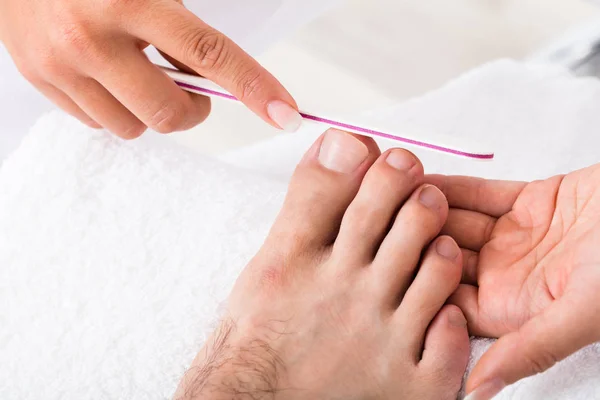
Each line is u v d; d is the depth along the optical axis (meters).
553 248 0.51
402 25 0.81
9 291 0.55
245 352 0.52
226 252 0.55
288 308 0.53
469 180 0.54
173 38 0.51
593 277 0.45
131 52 0.53
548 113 0.62
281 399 0.51
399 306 0.52
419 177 0.53
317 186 0.54
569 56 0.72
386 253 0.52
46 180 0.56
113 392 0.53
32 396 0.54
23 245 0.56
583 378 0.48
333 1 0.68
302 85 0.79
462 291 0.52
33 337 0.54
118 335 0.54
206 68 0.51
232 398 0.51
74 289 0.55
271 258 0.54
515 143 0.62
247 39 0.69
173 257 0.55
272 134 0.79
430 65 0.79
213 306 0.54
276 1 0.66
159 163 0.57
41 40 0.53
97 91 0.54
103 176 0.57
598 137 0.61
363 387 0.52
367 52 0.81
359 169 0.54
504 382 0.47
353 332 0.52
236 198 0.56
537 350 0.46
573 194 0.51
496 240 0.53
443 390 0.51
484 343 0.52
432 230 0.52
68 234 0.56
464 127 0.63
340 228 0.54
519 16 0.79
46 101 0.67
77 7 0.52
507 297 0.51
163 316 0.54
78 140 0.57
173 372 0.53
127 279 0.55
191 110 0.54
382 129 0.50
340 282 0.53
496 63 0.65
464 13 0.81
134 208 0.56
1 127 0.69
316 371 0.52
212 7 0.66
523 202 0.53
